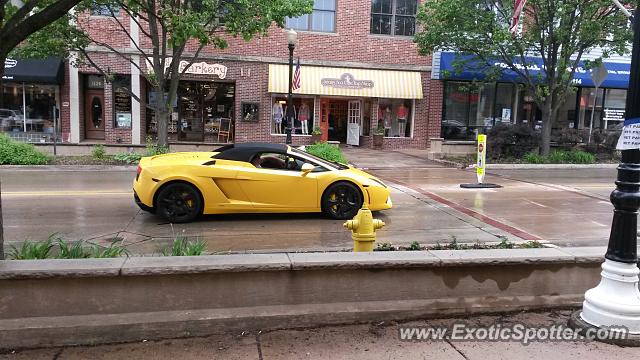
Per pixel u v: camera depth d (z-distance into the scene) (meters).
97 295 3.88
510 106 24.19
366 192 8.81
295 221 8.61
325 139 24.03
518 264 4.47
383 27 22.97
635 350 3.91
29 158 15.62
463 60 20.78
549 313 4.54
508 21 17.34
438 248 6.07
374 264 4.23
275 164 8.75
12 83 20.38
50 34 15.69
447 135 23.92
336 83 22.36
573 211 10.05
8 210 9.15
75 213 8.99
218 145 19.69
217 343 3.89
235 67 21.77
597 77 18.17
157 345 3.85
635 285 4.14
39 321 3.79
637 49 4.04
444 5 17.50
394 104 23.77
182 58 21.09
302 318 4.14
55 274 3.78
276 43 22.00
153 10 14.95
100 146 17.45
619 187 4.16
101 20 20.42
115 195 10.85
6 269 3.75
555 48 17.81
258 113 22.16
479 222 8.84
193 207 8.33
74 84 20.66
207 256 4.22
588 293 4.25
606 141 19.84
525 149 19.00
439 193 12.06
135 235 7.52
